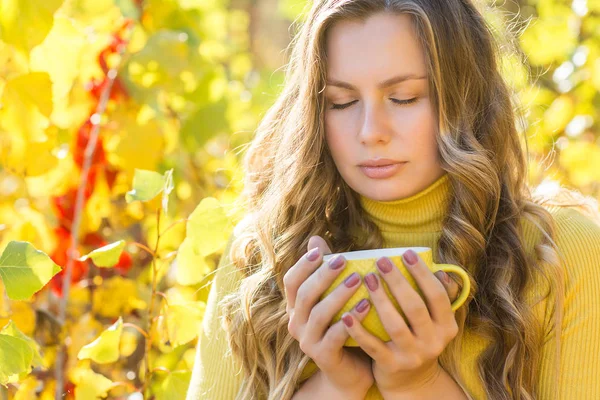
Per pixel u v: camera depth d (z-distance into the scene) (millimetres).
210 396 2145
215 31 4105
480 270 2029
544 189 2232
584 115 3834
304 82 2057
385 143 1935
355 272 1748
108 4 2961
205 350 2201
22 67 2463
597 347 1960
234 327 2119
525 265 2000
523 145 2672
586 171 3723
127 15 2998
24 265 1919
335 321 1800
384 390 1869
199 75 2994
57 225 2746
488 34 2092
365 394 1898
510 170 2107
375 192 1977
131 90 2811
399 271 1723
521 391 1937
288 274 1826
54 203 2758
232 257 2219
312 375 2008
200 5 3473
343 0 1915
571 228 2027
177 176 3066
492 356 1973
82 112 2785
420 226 2102
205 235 2291
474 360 1981
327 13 1928
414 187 1979
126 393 2770
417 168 1964
